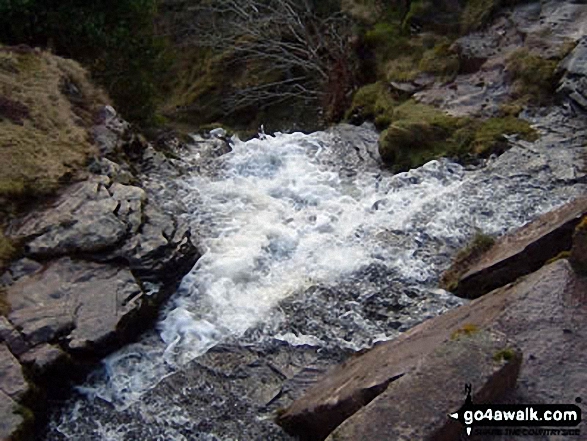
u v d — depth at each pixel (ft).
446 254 20.35
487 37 31.94
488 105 27.71
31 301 16.69
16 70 23.85
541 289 14.08
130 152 24.20
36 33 26.94
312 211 22.77
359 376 14.34
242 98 41.86
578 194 21.99
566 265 14.52
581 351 12.75
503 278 18.01
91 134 23.21
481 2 33.76
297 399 15.43
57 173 20.48
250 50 40.73
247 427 14.97
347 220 22.30
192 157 26.58
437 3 35.14
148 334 17.57
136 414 15.44
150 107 29.55
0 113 21.85
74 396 15.94
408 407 11.06
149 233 18.98
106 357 16.57
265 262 20.12
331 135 28.86
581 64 26.68
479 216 21.66
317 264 20.10
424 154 25.81
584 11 30.63
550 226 18.22
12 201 19.35
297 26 41.11
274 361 16.72
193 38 46.60
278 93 40.45
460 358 11.65
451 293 18.79
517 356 11.80
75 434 15.06
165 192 22.88
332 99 36.83
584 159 23.59
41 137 21.63
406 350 14.52
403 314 18.19
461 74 30.86
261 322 17.93
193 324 17.71
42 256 17.97
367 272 19.72
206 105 42.86
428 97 29.60
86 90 25.26
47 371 15.34
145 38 29.68
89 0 27.96
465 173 24.47
